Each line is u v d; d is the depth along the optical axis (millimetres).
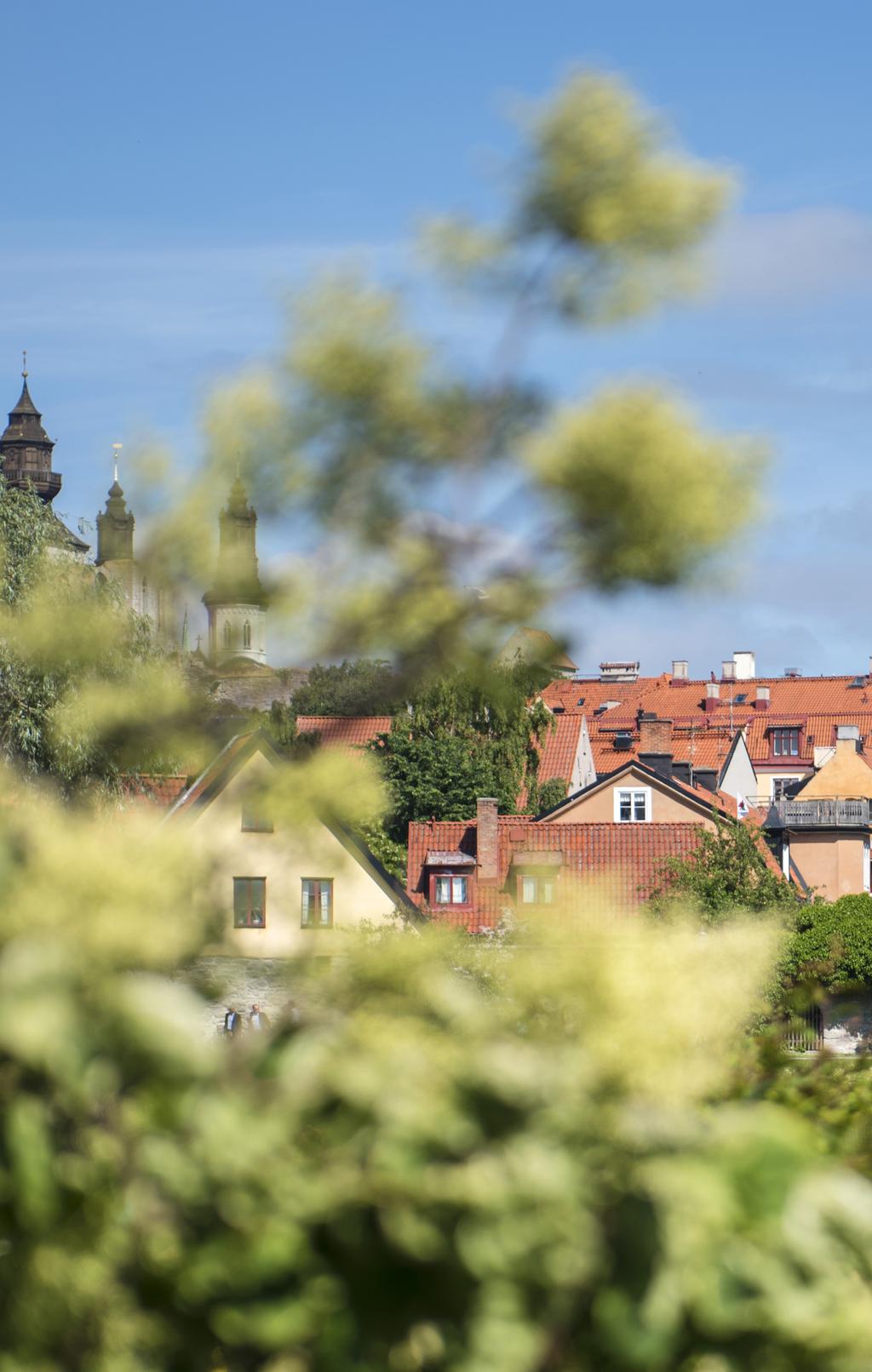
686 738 153125
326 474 6156
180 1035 4191
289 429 6168
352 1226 4105
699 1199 4012
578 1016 5133
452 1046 4734
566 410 5668
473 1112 4227
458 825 77625
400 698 6617
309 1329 4094
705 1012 5223
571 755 120750
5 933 4559
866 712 171625
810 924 62281
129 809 6906
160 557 6500
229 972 5473
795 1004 7305
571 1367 4109
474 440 5926
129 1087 4188
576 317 5785
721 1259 4020
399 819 87000
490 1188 4035
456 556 6062
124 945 4621
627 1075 4883
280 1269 4062
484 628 6234
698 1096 5258
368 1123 4223
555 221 5773
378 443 6023
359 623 6355
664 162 5758
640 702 183125
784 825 94000
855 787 110938
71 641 6609
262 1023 5039
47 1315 4074
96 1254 4055
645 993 5133
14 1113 4035
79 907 4652
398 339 6004
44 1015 4066
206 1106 4145
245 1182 4102
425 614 6195
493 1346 4012
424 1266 4082
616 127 5703
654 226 5684
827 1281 4035
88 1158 4117
